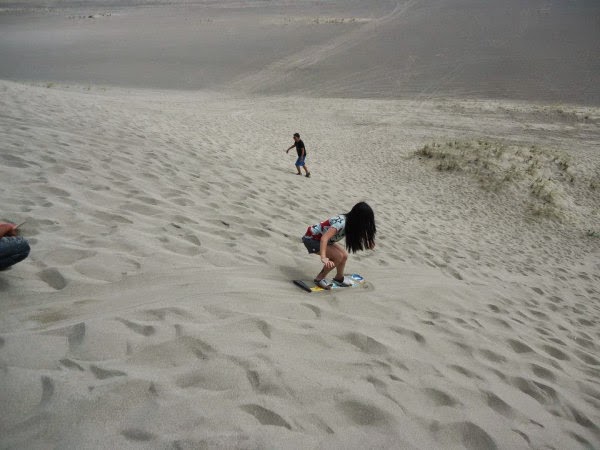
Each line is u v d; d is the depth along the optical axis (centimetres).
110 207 557
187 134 1271
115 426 230
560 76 3278
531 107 2644
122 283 388
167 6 9188
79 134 879
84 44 4841
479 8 5894
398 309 454
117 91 2972
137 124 1172
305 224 744
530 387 372
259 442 234
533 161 1762
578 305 745
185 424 237
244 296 396
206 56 4231
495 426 304
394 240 832
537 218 1354
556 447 303
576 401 375
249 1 9400
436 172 1633
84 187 599
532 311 616
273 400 270
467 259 859
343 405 282
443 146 1909
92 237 457
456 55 3925
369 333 379
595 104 2694
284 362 308
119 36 5325
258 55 4225
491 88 3089
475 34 4538
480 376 364
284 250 579
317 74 3600
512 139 2112
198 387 269
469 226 1196
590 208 1486
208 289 400
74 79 3366
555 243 1206
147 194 632
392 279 558
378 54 4072
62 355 277
